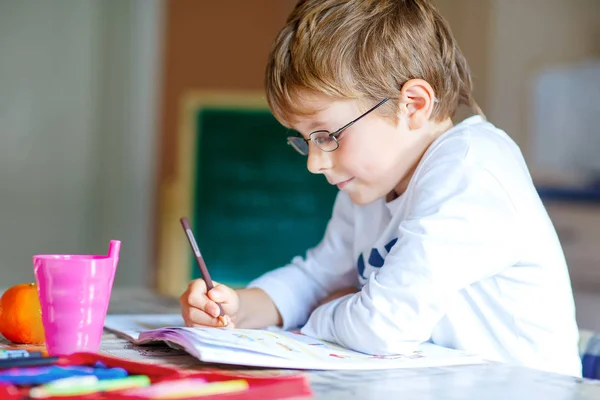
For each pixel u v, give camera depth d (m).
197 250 1.05
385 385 0.69
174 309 1.31
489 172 0.96
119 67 4.21
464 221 0.93
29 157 4.21
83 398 0.56
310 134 1.04
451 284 0.90
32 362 0.66
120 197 4.23
